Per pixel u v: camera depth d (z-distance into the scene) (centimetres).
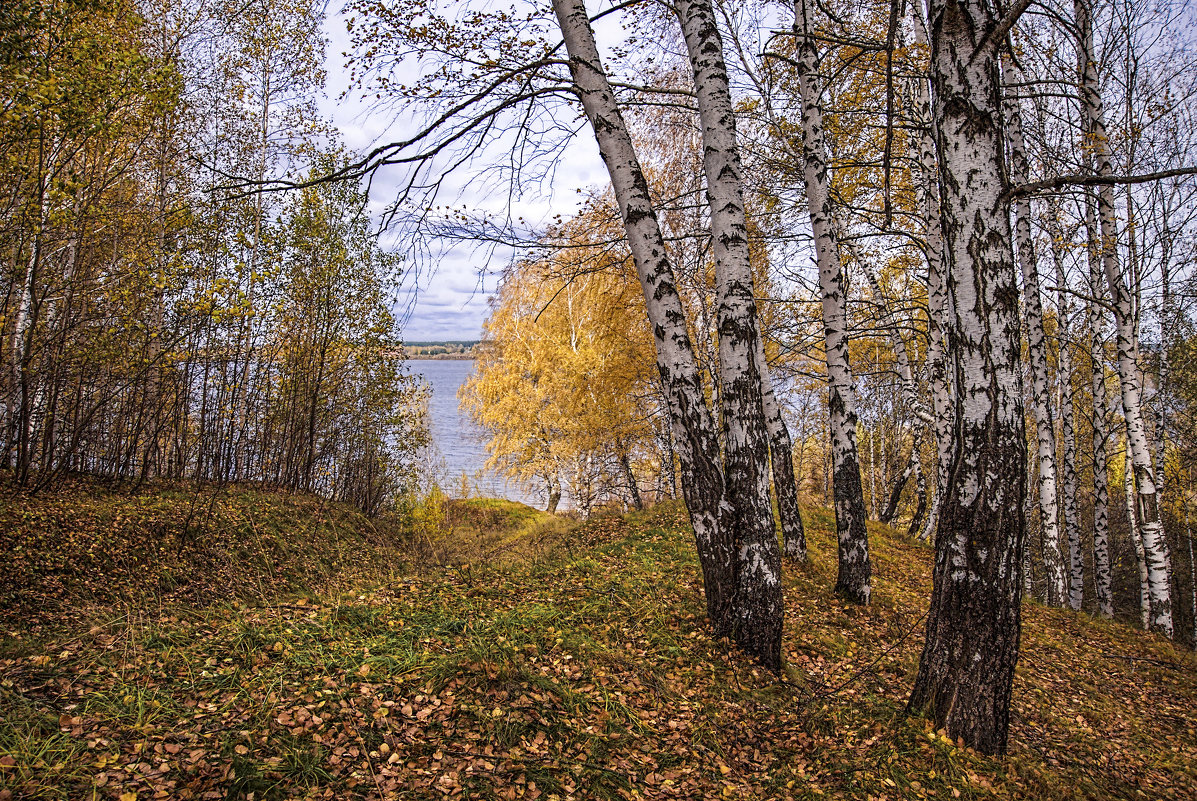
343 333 1722
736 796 321
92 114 880
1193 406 1407
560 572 710
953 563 402
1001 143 390
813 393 2173
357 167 436
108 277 1147
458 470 3747
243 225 1428
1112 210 873
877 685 482
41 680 320
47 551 760
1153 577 928
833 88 930
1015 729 450
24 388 1023
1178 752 495
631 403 1730
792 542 867
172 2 1299
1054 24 880
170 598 756
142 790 248
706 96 492
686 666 452
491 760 309
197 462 1477
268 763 276
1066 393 1251
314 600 510
